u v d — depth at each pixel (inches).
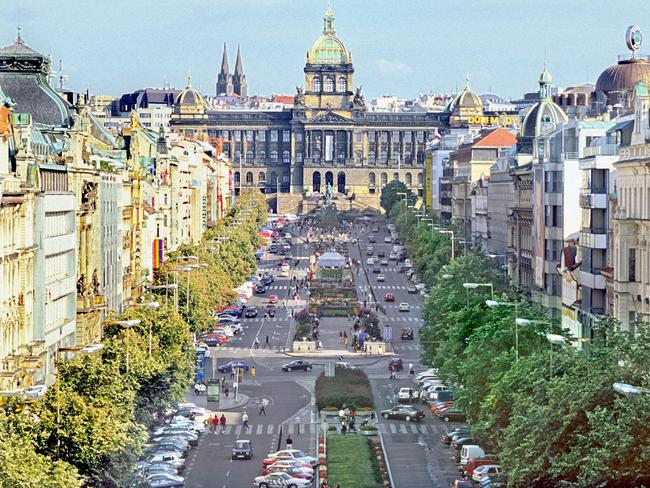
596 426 7283.5
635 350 7770.7
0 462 7096.5
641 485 7071.9
